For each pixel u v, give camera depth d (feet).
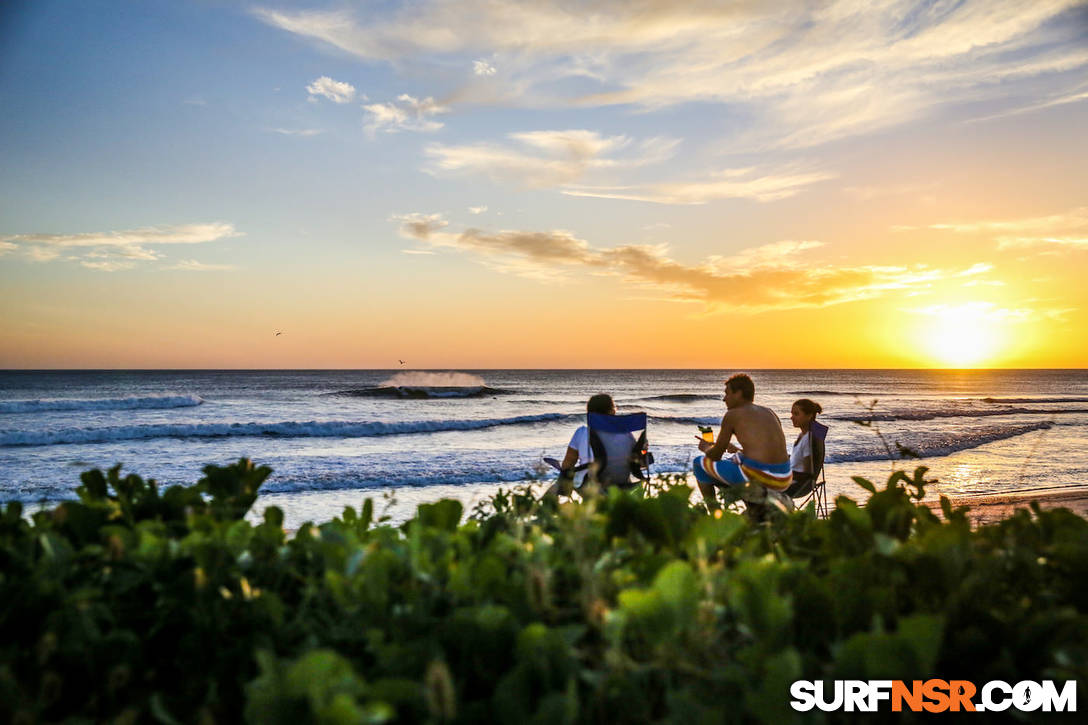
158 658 4.33
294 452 71.82
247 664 3.95
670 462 56.03
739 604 3.83
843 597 4.10
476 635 3.66
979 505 26.45
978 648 3.83
